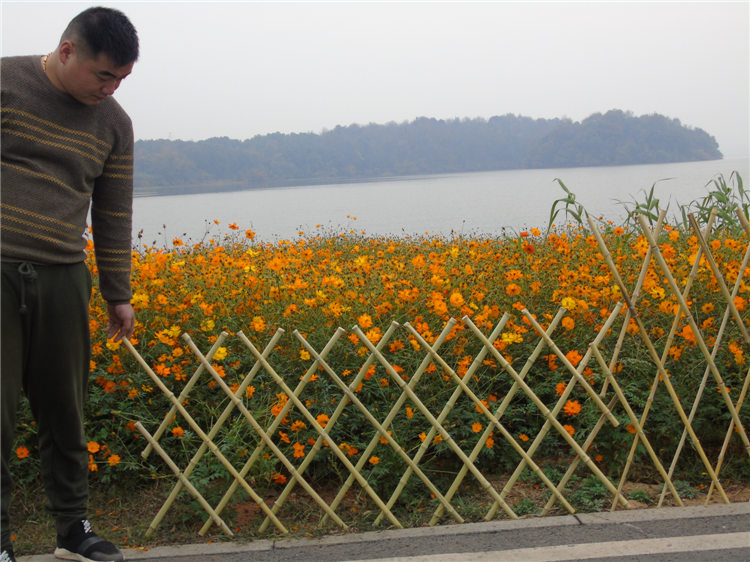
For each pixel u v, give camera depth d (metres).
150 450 2.94
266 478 3.12
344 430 3.35
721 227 5.56
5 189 2.29
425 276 4.39
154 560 2.64
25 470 3.17
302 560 2.60
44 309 2.40
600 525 2.77
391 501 2.95
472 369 2.99
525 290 4.25
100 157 2.53
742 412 3.38
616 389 3.05
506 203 28.48
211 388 3.43
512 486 3.05
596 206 18.47
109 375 3.33
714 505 2.91
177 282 4.21
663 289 3.55
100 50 2.28
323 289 4.02
